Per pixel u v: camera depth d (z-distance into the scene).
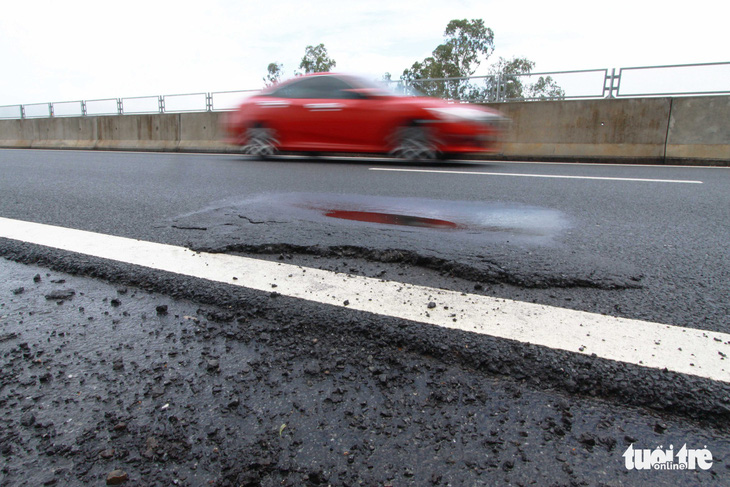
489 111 6.51
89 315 1.59
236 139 7.97
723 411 1.07
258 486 0.87
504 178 5.08
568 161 8.00
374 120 6.70
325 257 2.20
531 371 1.23
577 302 1.65
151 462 0.93
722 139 7.07
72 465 0.92
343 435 1.00
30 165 7.13
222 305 1.66
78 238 2.52
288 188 4.41
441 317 1.53
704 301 1.65
